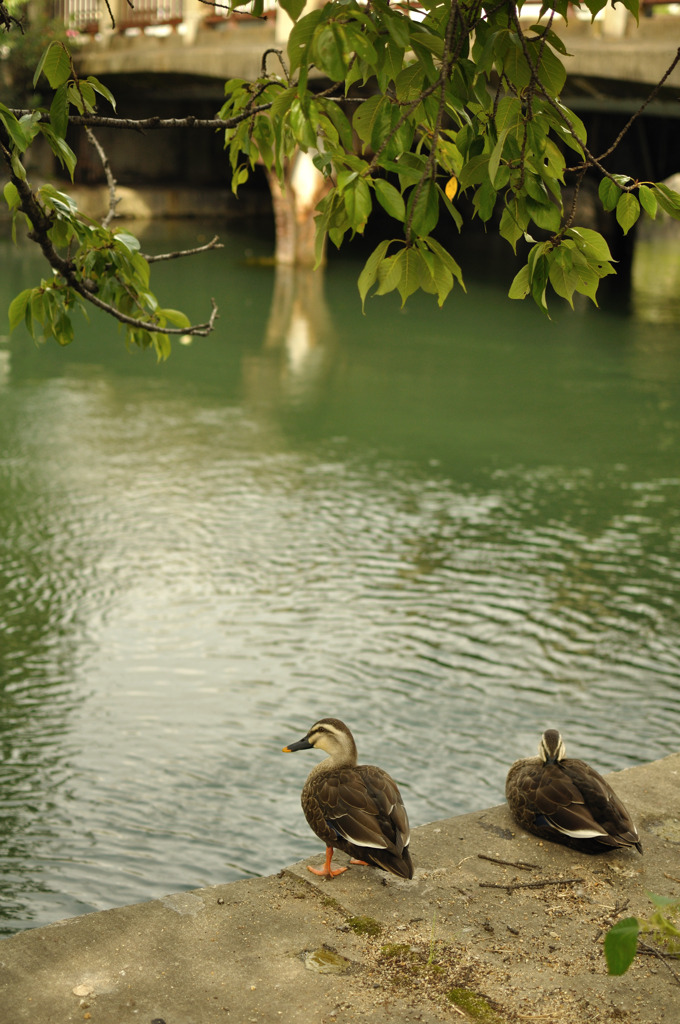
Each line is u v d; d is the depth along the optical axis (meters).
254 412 16.42
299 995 3.48
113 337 21.70
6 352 19.97
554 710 7.78
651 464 14.29
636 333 24.89
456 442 15.13
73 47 36.00
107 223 4.46
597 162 3.08
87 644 8.59
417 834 4.54
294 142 4.17
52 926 3.82
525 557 10.83
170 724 7.45
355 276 32.69
